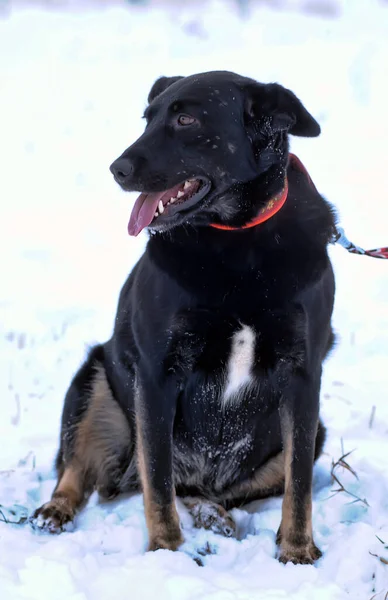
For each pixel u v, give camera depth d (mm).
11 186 10875
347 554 3279
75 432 4059
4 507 3787
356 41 17234
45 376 5656
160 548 3400
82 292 7461
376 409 5117
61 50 17188
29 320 6738
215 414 3729
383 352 6125
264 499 4090
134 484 4121
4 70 16078
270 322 3461
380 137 12016
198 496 4039
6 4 21000
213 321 3475
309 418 3500
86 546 3422
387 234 8664
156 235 3543
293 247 3453
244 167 3439
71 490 3918
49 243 8867
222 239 3432
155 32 18547
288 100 3471
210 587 2957
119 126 13227
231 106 3449
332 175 10625
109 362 4129
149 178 3391
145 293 3561
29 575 2957
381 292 7375
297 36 17891
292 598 2932
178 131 3432
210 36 17922
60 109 13969
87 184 11008
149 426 3518
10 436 4773
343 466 4070
